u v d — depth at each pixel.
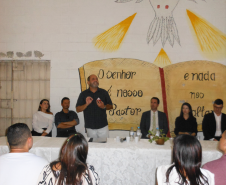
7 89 4.37
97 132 3.47
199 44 4.25
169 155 2.23
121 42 4.28
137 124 4.27
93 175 1.14
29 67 4.35
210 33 4.25
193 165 1.10
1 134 4.36
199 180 1.09
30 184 1.23
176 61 4.27
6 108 4.38
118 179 2.25
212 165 1.27
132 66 4.28
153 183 2.25
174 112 4.25
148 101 4.27
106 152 2.25
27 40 4.32
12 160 1.28
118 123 4.28
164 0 4.25
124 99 4.28
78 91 4.31
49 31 4.32
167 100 4.25
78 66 4.31
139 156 2.25
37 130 3.76
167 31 4.26
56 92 4.32
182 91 4.26
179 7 4.25
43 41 4.32
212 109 4.24
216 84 4.24
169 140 2.67
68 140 1.16
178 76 4.26
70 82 4.32
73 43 4.31
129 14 4.28
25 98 4.37
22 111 4.37
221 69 4.25
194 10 4.24
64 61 4.32
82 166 1.11
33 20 4.32
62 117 3.93
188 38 4.25
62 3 4.30
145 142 2.56
